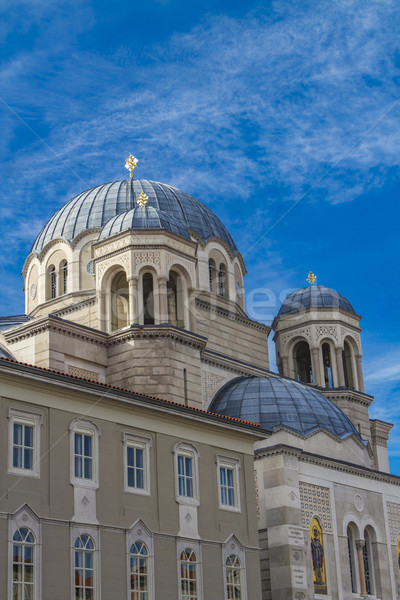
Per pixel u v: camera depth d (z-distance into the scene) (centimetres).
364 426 7719
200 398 5931
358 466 6322
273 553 5566
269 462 5744
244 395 6325
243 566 4900
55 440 4175
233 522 4941
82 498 4194
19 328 5762
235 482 5066
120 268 6128
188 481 4791
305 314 8019
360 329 8219
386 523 6456
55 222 7431
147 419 4650
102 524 4231
